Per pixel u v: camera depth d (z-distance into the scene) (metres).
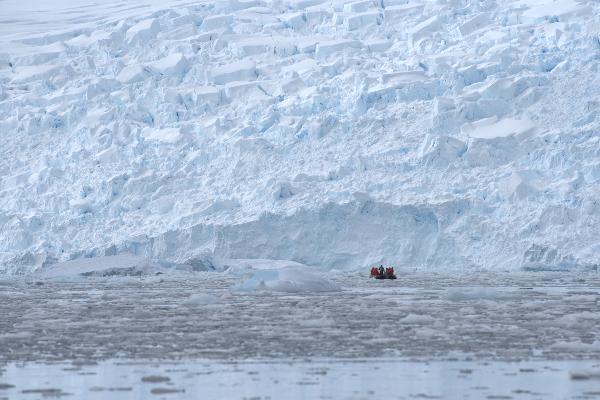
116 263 185.62
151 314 83.38
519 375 47.06
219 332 66.62
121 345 59.66
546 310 86.44
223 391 43.00
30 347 58.97
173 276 179.38
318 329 68.31
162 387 43.88
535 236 199.25
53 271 182.50
